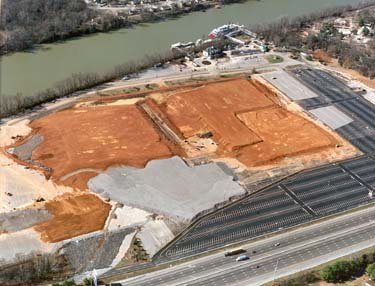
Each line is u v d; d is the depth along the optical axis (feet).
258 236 501.97
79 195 534.37
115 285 438.81
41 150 592.60
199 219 516.73
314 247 492.13
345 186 575.38
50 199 526.98
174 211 521.24
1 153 586.04
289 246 491.72
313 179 581.94
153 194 540.93
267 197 551.59
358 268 462.19
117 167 572.51
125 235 491.31
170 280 448.24
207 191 550.77
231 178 572.10
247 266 467.11
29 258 457.27
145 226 503.20
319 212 536.83
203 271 459.32
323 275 448.65
